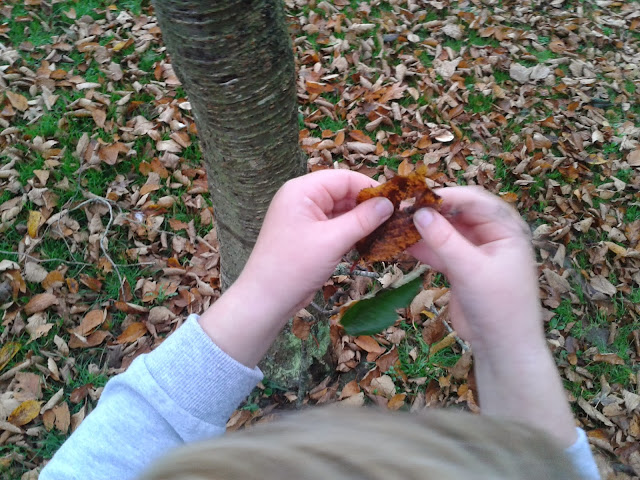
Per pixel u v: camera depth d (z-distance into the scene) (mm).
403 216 977
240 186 1452
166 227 2580
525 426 551
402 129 3082
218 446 452
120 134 2852
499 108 3287
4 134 2750
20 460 1900
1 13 3387
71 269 2377
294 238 973
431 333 1990
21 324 2174
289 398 2109
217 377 954
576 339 2383
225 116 1260
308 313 1865
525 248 957
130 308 2289
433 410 544
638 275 2625
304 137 2932
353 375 2203
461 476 402
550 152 3090
